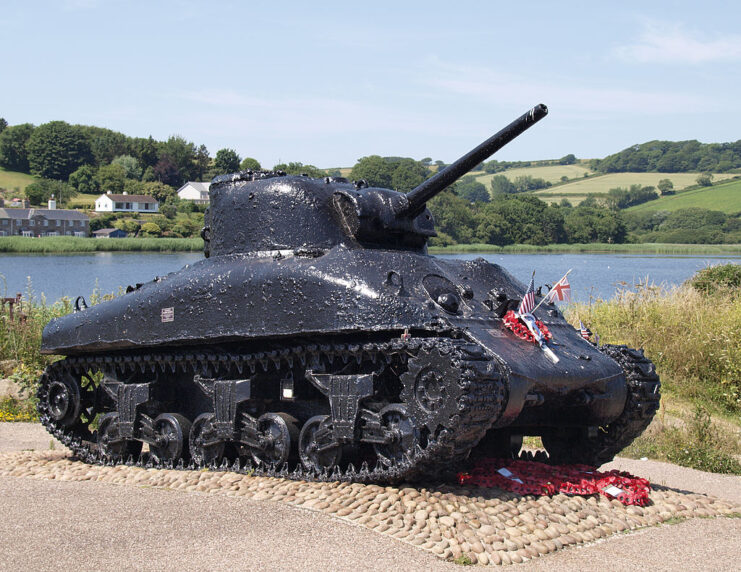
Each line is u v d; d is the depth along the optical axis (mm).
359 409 10055
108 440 12742
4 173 111812
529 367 9891
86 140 110250
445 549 8008
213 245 12484
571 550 8508
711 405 18562
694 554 8562
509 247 57094
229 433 11188
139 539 8164
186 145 111938
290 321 10352
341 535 8289
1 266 46000
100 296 22250
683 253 68562
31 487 10484
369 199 11500
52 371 13758
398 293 9953
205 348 11625
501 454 11844
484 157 10766
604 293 31016
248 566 7441
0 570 7332
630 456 14625
